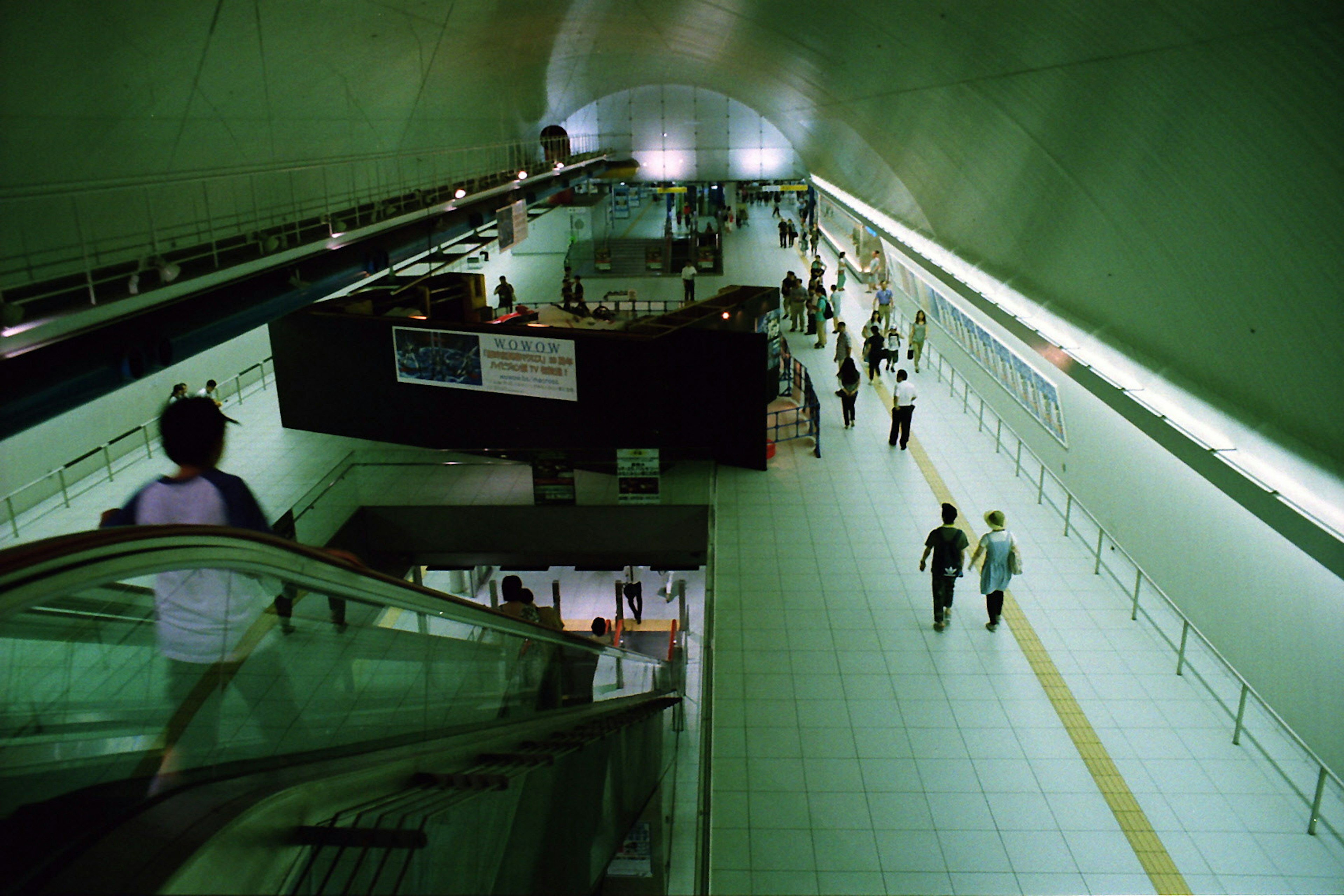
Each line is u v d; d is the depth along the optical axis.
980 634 9.33
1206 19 4.93
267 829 2.55
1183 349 7.99
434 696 5.70
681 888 8.38
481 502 13.80
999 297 13.26
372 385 15.77
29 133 8.05
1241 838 6.46
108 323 7.45
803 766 7.43
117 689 3.23
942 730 7.82
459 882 3.83
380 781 3.64
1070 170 8.47
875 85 14.20
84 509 12.92
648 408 14.38
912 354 18.98
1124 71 6.31
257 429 16.77
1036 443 13.73
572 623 16.97
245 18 9.70
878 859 6.42
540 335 14.52
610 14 19.70
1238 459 6.87
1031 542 11.29
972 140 11.16
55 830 2.30
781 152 41.84
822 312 20.91
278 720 3.91
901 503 12.70
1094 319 10.12
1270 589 7.15
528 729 6.30
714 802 7.04
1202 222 6.35
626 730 8.00
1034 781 7.15
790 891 6.16
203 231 11.56
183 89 9.81
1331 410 5.81
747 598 10.22
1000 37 7.96
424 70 16.52
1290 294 5.64
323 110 13.91
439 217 17.23
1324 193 4.83
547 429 14.94
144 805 2.42
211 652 3.52
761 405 13.79
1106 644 9.02
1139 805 6.83
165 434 3.43
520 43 19.61
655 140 41.88
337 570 4.07
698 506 13.26
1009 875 6.23
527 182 25.42
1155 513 9.46
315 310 15.91
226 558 3.13
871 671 8.73
